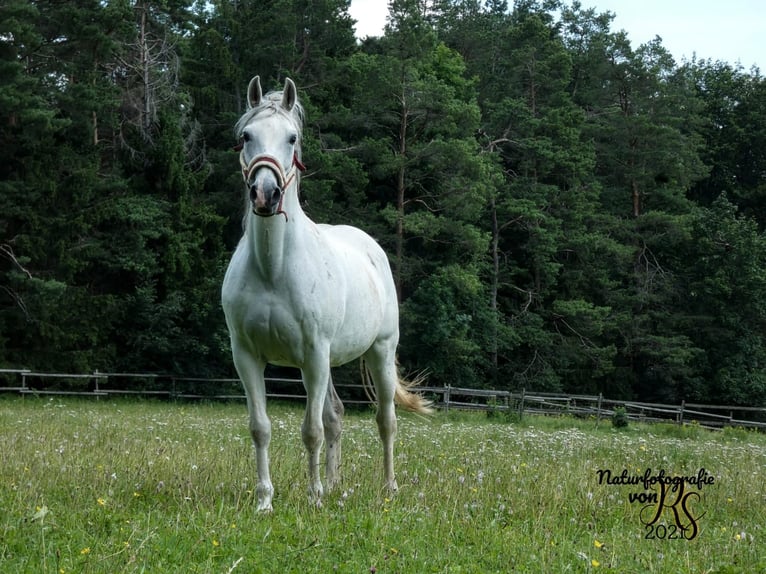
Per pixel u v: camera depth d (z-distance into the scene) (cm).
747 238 3656
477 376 3416
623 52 4516
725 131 4912
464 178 3241
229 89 3497
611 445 1312
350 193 3212
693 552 516
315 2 3503
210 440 1039
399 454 895
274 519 518
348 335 641
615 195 4228
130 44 3030
